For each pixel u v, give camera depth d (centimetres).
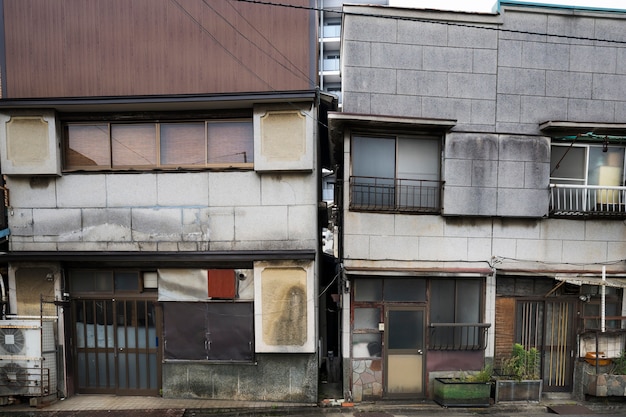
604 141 823
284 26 800
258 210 820
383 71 808
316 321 829
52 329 805
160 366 842
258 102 786
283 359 813
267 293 800
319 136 930
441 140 831
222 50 801
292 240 818
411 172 836
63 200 827
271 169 798
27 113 803
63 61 802
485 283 836
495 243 837
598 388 797
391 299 831
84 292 848
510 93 828
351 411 782
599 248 849
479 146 817
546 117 832
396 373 831
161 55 800
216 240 823
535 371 852
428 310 831
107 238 827
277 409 779
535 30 828
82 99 780
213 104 794
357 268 796
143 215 826
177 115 828
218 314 823
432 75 816
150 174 823
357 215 811
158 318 841
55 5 800
